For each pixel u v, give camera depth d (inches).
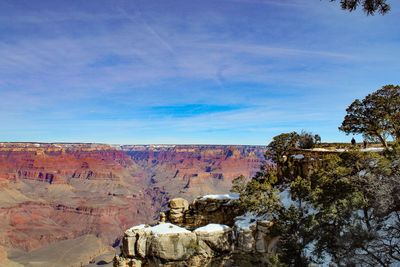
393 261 995.3
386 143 2011.6
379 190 1038.4
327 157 1779.0
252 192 1689.2
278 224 1494.8
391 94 1956.2
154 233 1688.0
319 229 1202.6
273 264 1315.2
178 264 1644.9
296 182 1462.8
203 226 1850.4
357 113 2039.9
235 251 1652.3
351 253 971.3
